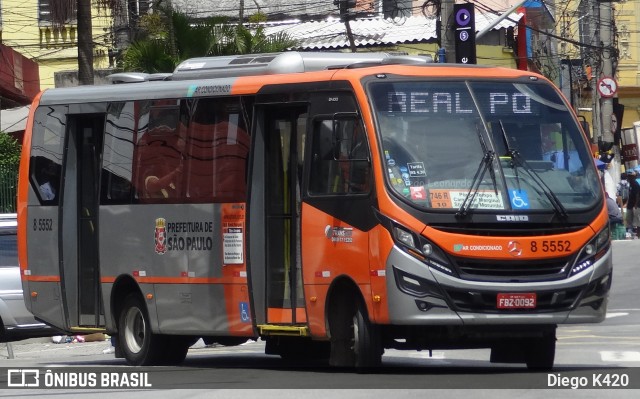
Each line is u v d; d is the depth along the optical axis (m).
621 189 102.88
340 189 30.12
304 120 31.80
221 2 112.75
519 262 28.67
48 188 39.31
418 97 29.97
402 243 28.36
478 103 30.16
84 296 38.66
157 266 35.59
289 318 31.95
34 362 40.75
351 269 29.62
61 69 101.44
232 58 35.31
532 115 30.42
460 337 29.17
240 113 33.44
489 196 28.88
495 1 107.69
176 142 35.25
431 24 91.56
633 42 165.62
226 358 39.88
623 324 51.34
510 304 28.50
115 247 37.00
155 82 36.47
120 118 37.16
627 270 69.31
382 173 28.94
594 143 118.12
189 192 34.69
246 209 32.66
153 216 35.78
